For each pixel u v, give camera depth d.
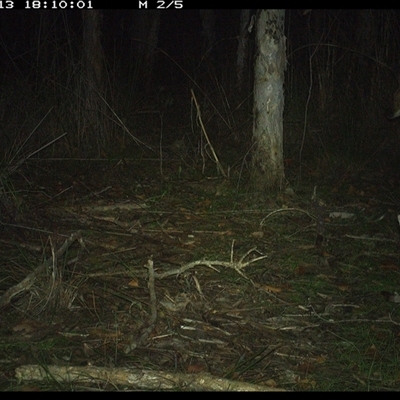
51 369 2.57
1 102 5.53
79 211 4.32
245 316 3.15
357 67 6.45
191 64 8.11
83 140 5.61
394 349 2.95
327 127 5.97
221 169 5.07
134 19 8.21
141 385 2.56
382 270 3.74
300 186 5.00
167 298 3.22
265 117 4.74
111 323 2.99
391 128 6.00
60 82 5.68
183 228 4.15
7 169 4.52
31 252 3.64
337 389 2.63
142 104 6.76
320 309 3.28
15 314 3.01
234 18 10.47
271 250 3.89
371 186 5.16
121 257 3.67
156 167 5.37
